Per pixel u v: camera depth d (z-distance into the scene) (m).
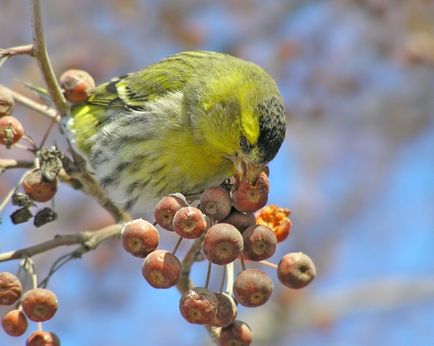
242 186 7.36
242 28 14.91
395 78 15.95
